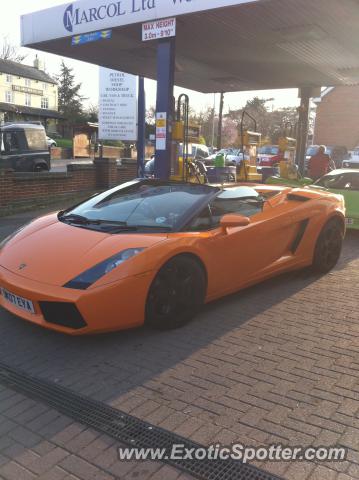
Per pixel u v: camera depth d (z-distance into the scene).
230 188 4.82
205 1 7.47
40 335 3.82
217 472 2.31
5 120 50.75
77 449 2.46
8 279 3.67
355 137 33.91
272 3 7.65
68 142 42.44
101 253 3.62
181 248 3.85
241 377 3.21
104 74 14.84
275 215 4.97
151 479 2.26
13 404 2.86
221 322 4.18
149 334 3.88
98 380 3.15
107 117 15.05
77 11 9.02
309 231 5.38
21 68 62.72
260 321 4.23
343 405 2.88
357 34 9.28
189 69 13.52
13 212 9.58
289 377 3.22
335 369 3.35
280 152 14.70
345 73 13.20
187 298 4.00
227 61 12.27
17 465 2.33
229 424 2.68
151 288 3.69
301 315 4.40
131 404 2.87
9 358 3.44
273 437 2.57
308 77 13.91
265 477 2.29
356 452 2.46
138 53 11.80
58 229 4.18
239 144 13.42
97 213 4.43
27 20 9.89
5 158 15.95
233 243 4.38
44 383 3.10
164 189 4.77
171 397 2.95
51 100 66.06
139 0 8.14
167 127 9.03
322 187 8.90
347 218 8.16
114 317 3.50
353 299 4.88
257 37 9.80
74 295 3.35
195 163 10.71
